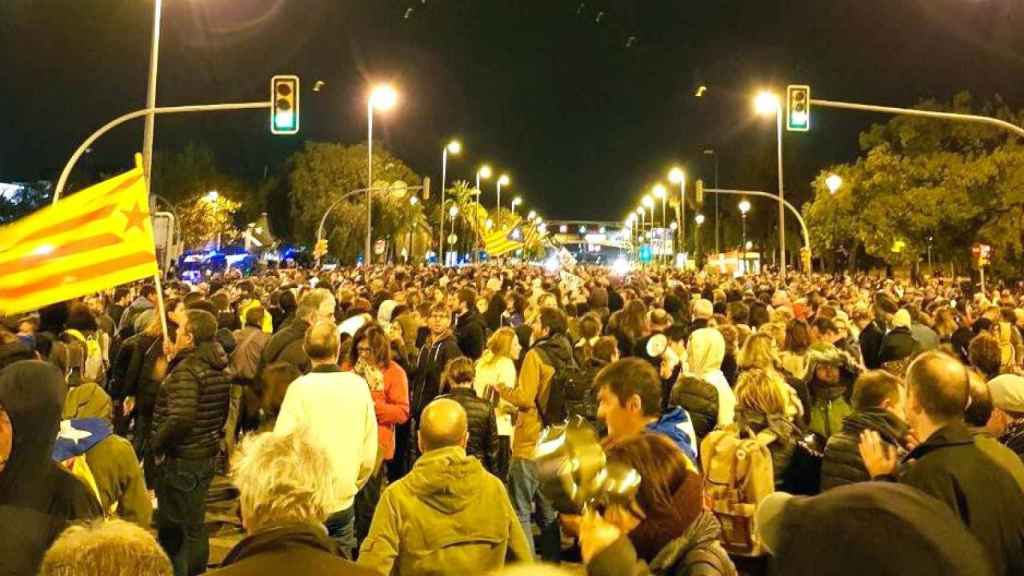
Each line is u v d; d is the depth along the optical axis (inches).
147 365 366.3
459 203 3924.7
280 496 121.0
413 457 383.2
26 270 245.8
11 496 143.5
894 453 152.9
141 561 94.3
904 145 1904.5
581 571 296.4
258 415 393.4
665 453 118.8
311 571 110.5
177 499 264.5
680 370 325.4
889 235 1875.0
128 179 257.1
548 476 112.1
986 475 145.0
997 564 140.1
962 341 453.7
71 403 235.9
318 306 358.9
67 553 93.8
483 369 320.8
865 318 568.1
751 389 226.5
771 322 414.0
